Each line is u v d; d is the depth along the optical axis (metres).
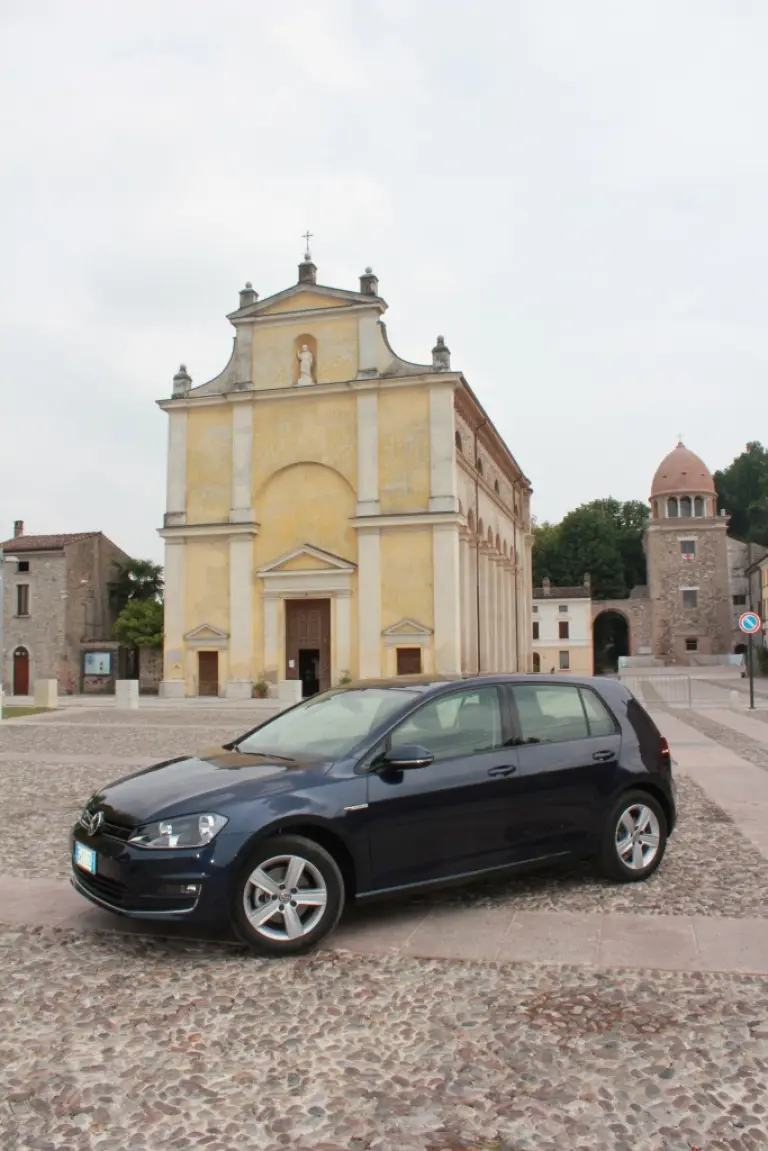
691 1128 3.74
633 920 6.53
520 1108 3.90
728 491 105.69
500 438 48.31
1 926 6.49
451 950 5.93
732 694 28.12
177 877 5.66
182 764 6.90
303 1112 3.88
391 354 38.47
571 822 7.18
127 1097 4.01
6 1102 3.97
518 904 6.97
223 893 5.69
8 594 51.84
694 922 6.48
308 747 6.86
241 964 5.70
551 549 98.50
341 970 5.58
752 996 5.13
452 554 36.59
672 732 19.86
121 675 52.00
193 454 40.31
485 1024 4.76
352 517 37.84
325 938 6.16
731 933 6.24
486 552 46.06
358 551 37.56
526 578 63.44
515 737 7.12
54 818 10.59
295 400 39.09
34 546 51.84
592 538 96.75
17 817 10.65
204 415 40.41
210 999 5.12
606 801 7.39
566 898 7.12
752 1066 4.26
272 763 6.52
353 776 6.28
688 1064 4.28
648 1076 4.17
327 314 39.03
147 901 5.70
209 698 38.47
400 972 5.54
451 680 7.30
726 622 83.06
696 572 83.69
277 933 5.84
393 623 36.97
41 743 19.48
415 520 36.88
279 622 38.47
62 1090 4.07
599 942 6.07
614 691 7.94
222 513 39.75
